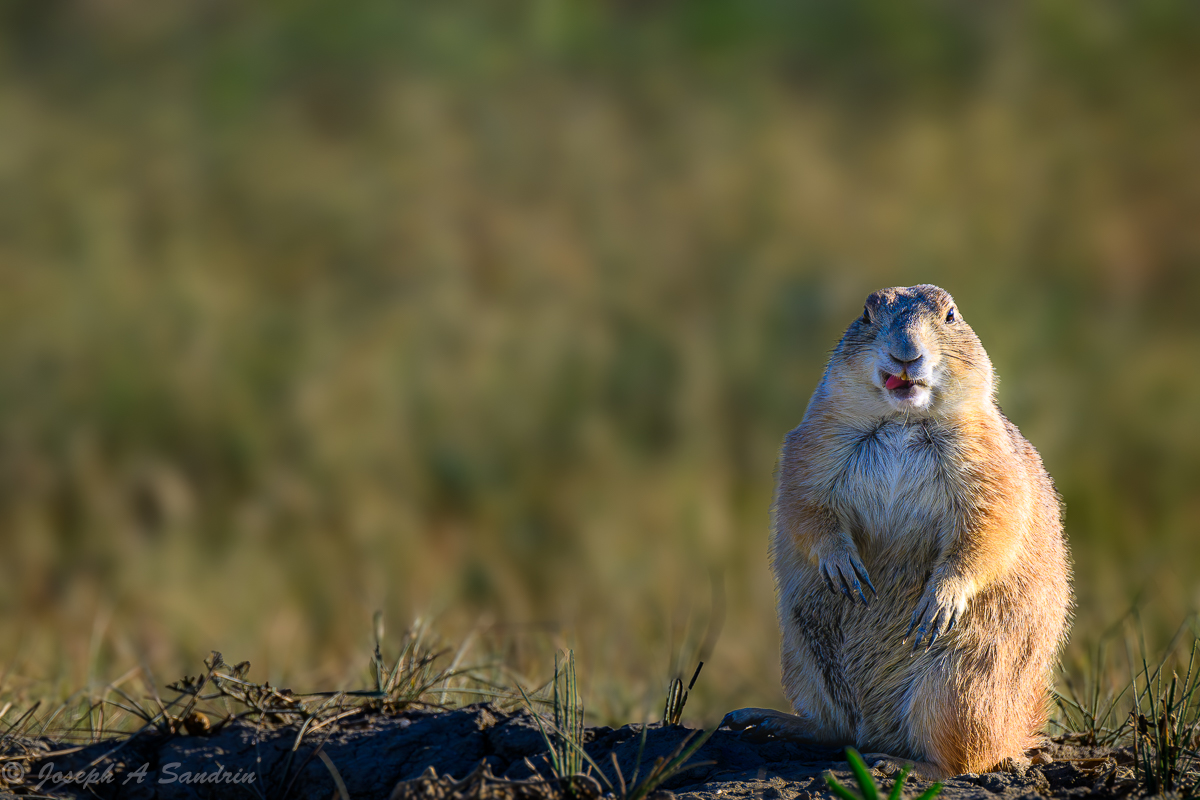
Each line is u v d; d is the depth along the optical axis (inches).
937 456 320.2
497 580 647.8
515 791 266.5
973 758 317.4
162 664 508.7
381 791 285.6
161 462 753.6
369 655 459.2
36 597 625.9
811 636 333.4
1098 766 307.3
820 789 281.1
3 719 345.4
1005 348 835.4
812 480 329.7
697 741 300.2
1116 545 646.5
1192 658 349.7
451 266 976.3
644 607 600.1
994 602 319.9
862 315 341.7
